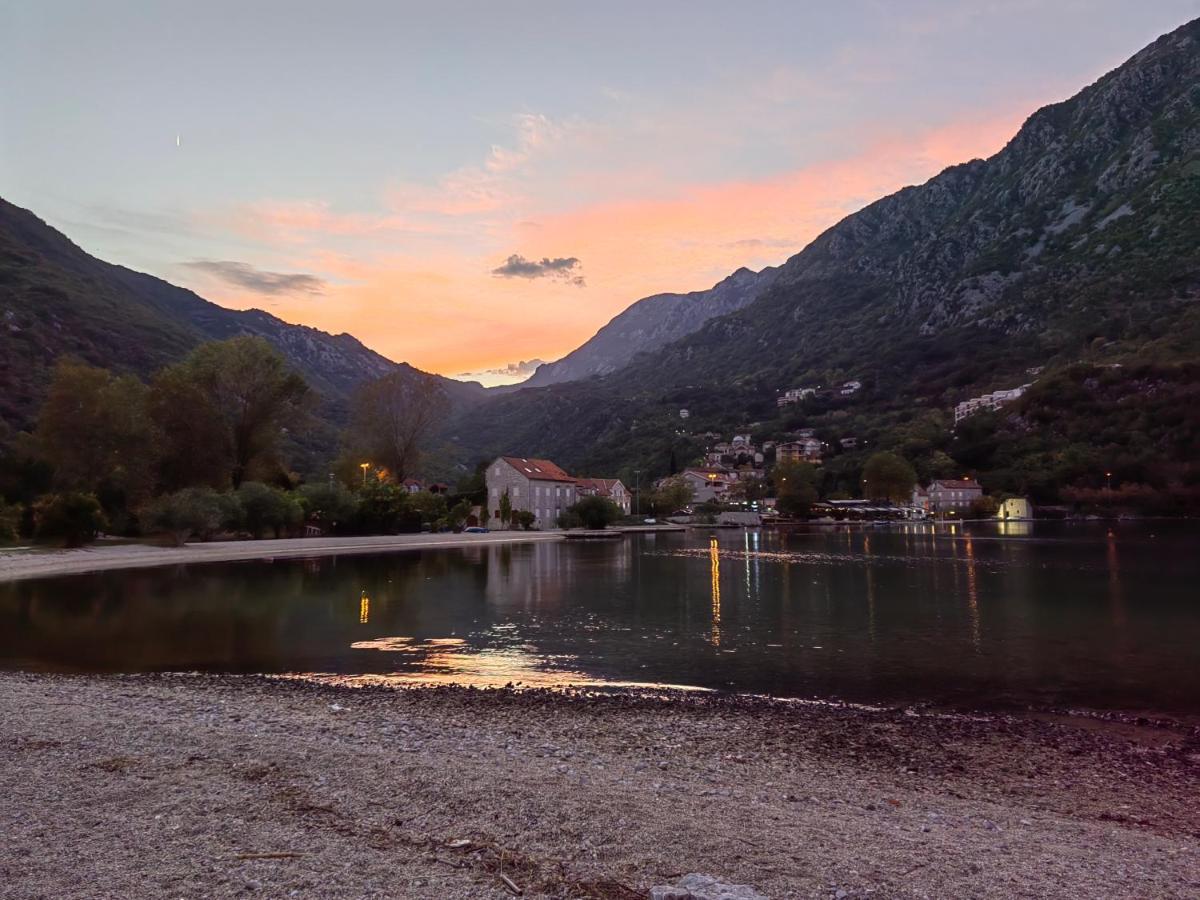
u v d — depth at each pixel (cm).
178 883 663
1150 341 18012
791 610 3125
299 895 641
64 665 2028
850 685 1812
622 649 2281
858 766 1207
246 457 7969
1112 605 3225
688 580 4409
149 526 6347
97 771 1020
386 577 4500
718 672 1959
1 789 938
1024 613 3006
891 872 746
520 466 11925
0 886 653
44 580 4150
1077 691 1753
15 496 6750
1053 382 17488
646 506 16038
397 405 10038
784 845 809
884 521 15900
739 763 1205
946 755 1276
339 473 10100
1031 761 1250
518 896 649
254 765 1054
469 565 5444
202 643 2358
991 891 711
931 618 2889
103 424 6919
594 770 1115
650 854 762
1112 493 14025
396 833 802
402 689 1736
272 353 8025
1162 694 1723
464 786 973
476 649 2273
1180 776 1183
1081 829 938
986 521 15038
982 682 1841
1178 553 6425
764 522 15888
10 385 11744
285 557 6047
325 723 1390
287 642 2383
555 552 7119
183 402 7419
